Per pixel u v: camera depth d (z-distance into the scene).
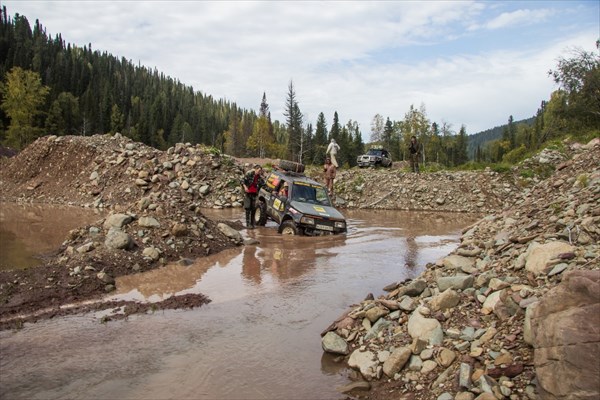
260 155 89.62
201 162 22.95
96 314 6.18
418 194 22.88
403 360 4.49
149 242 9.53
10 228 13.53
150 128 119.94
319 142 82.75
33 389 4.12
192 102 194.25
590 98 26.72
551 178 10.34
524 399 3.46
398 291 6.37
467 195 22.28
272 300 6.98
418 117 61.31
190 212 11.44
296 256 10.18
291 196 13.85
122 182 21.05
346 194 23.80
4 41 126.69
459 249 7.79
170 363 4.74
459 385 3.86
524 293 4.66
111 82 160.50
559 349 3.22
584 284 3.35
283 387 4.33
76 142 25.45
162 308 6.46
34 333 5.45
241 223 15.21
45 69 132.12
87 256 8.38
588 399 2.98
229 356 4.97
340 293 7.38
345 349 5.11
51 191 23.34
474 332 4.64
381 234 13.64
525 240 6.41
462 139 101.12
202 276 8.30
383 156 37.31
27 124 72.62
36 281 7.09
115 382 4.29
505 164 25.69
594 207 6.38
